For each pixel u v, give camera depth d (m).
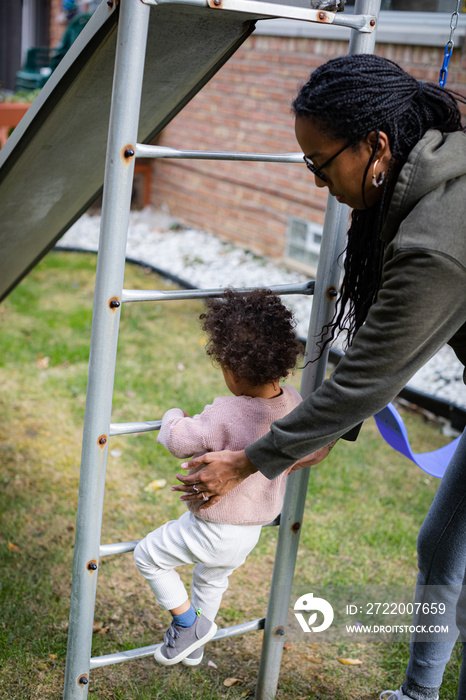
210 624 2.04
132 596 2.88
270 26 6.60
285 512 2.09
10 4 11.35
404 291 1.37
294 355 1.77
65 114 2.04
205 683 2.43
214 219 7.98
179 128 8.17
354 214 1.66
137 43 1.52
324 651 2.63
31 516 3.32
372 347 1.44
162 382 4.70
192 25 1.69
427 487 3.72
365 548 3.20
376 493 3.64
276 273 6.84
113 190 1.61
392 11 5.71
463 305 1.40
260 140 7.08
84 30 1.71
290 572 2.17
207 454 1.68
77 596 1.91
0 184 2.38
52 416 4.26
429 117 1.48
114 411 4.27
